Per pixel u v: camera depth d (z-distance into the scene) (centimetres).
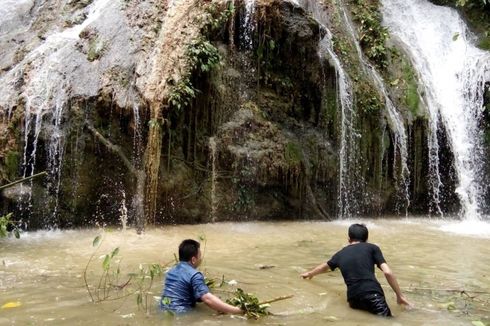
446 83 1352
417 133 1209
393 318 475
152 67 970
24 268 627
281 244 827
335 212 1116
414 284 604
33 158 902
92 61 992
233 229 949
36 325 432
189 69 965
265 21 1080
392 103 1223
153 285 556
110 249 748
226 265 670
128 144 938
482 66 1304
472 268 693
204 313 466
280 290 558
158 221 951
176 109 943
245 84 1076
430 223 1093
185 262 494
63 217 909
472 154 1257
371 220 1110
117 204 938
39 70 987
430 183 1216
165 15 1063
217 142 1014
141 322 442
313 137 1112
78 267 637
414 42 1430
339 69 1165
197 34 1009
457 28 1498
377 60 1303
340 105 1148
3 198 877
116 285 554
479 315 493
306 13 1123
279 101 1107
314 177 1099
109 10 1088
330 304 511
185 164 982
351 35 1319
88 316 455
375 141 1170
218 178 1016
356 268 504
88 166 926
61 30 1156
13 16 1240
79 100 927
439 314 493
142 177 914
